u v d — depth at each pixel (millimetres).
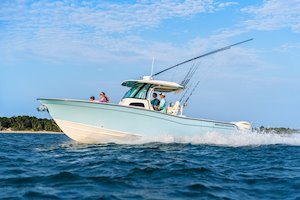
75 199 6516
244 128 17906
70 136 15430
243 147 16766
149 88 15953
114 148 14344
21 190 7188
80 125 14922
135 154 12648
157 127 15422
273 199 7082
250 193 7547
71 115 14797
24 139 27094
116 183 7855
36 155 12789
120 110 14773
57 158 11828
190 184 7965
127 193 7047
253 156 13531
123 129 15039
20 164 10562
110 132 15055
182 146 15422
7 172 9180
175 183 8055
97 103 14531
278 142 19531
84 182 7926
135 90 15867
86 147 14766
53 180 8133
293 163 11938
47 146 16531
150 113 15109
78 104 14562
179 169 9633
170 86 16312
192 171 9461
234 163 11633
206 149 14898
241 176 9336
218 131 16844
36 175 8719
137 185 7750
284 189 7930
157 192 7211
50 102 14656
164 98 16375
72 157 12008
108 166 9945
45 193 6941
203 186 7816
